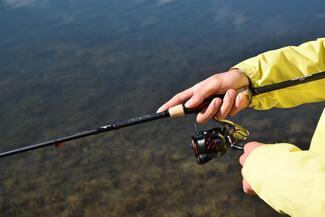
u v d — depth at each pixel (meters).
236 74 1.16
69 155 2.83
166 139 2.83
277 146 1.04
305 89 1.18
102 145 2.88
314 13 4.36
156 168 2.60
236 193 2.32
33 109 3.45
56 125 3.20
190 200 2.33
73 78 3.86
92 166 2.70
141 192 2.43
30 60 4.36
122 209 2.34
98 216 2.32
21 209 2.44
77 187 2.54
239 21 4.48
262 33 4.12
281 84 1.16
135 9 5.37
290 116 2.86
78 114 3.30
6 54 4.56
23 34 5.04
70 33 4.90
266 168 1.02
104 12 5.43
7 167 2.79
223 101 1.12
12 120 3.34
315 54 1.18
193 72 3.63
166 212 2.28
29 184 2.62
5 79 4.02
